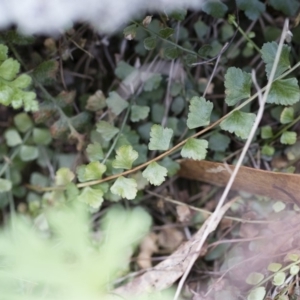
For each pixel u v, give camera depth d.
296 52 0.48
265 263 0.45
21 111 0.50
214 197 0.48
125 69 0.48
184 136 0.48
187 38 0.48
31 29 0.47
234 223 0.47
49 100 0.48
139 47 0.48
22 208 0.49
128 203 0.48
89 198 0.45
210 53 0.48
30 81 0.46
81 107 0.49
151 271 0.46
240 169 0.45
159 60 0.48
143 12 0.46
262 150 0.47
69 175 0.47
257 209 0.46
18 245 0.39
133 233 0.41
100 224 0.48
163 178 0.44
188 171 0.48
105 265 0.38
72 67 0.49
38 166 0.50
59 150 0.50
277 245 0.45
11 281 0.43
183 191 0.49
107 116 0.48
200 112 0.44
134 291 0.45
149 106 0.49
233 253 0.46
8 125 0.49
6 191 0.48
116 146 0.47
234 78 0.43
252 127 0.44
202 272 0.46
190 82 0.48
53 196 0.47
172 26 0.47
